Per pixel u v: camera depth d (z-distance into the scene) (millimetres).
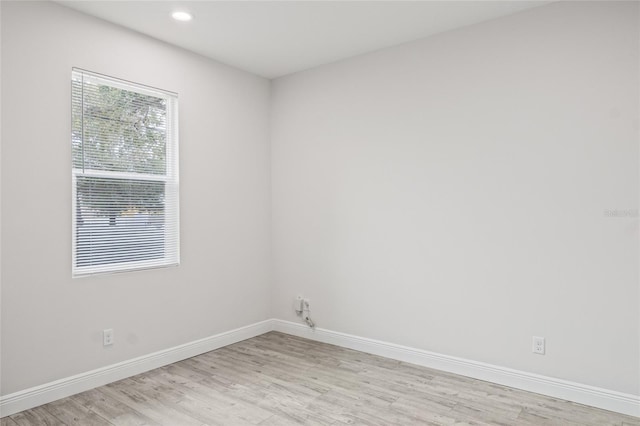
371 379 3242
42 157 2830
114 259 3244
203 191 3893
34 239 2789
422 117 3521
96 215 3139
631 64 2645
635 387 2641
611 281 2715
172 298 3629
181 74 3707
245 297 4312
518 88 3049
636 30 2625
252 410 2738
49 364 2857
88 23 3068
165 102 3629
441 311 3436
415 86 3559
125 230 3320
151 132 3512
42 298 2828
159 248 3562
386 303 3756
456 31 3334
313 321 4281
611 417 2621
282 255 4531
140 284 3391
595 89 2760
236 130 4211
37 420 2602
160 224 3572
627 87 2656
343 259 4039
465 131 3297
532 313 3006
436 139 3445
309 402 2852
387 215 3736
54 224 2887
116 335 3227
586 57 2789
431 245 3482
